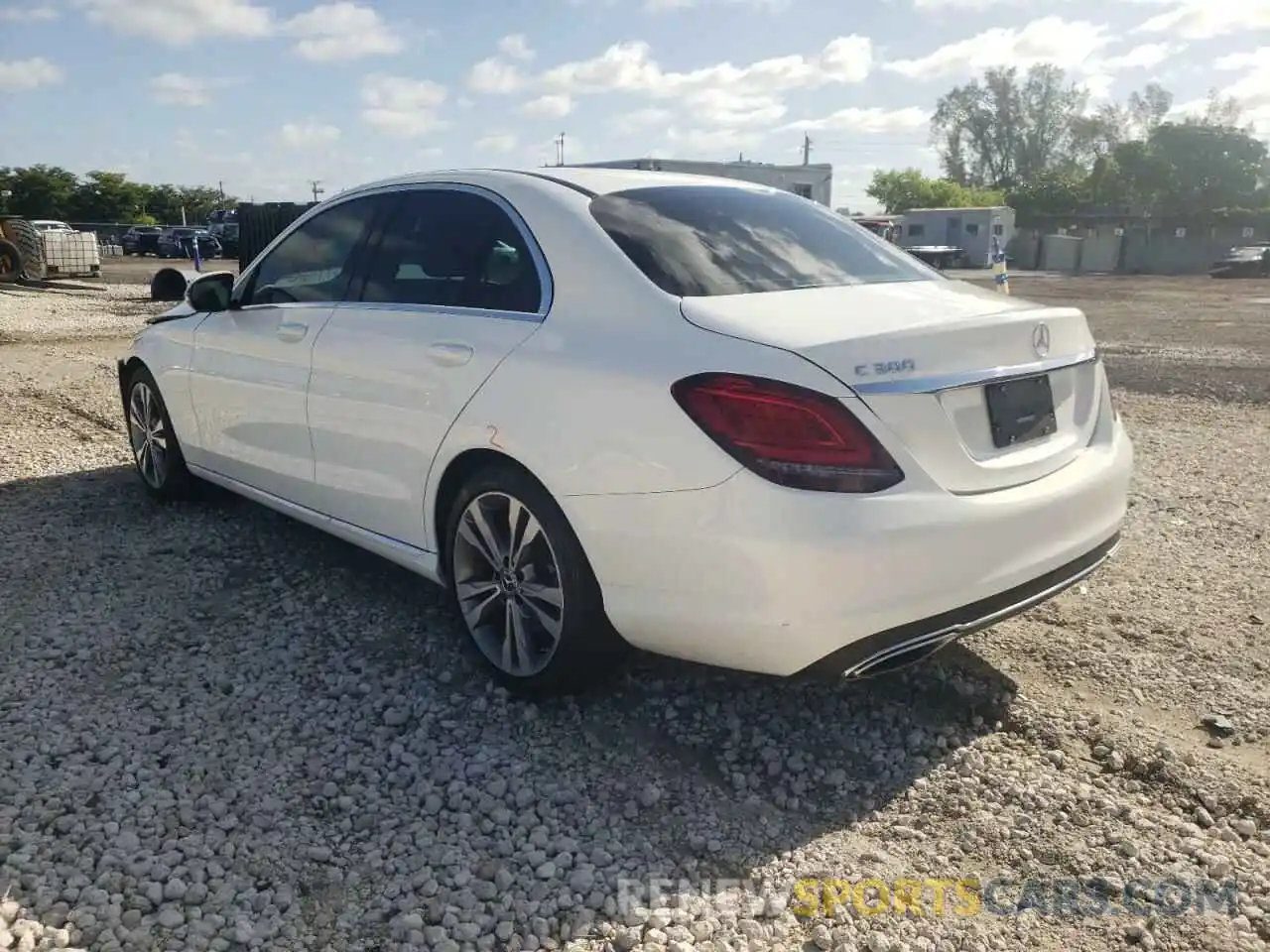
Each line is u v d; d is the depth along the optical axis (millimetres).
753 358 2811
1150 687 3648
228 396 4688
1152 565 4879
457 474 3572
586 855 2744
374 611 4203
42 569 4578
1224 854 2770
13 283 25062
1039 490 3092
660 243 3365
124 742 3188
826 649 2785
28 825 2740
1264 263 41219
